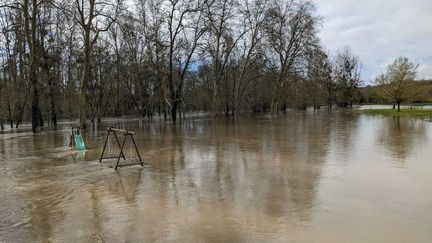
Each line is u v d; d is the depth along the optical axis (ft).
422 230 21.81
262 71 171.22
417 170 38.47
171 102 128.47
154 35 130.72
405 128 88.94
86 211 26.16
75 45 123.24
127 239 20.98
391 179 34.60
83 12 95.40
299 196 29.17
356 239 20.61
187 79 171.94
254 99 196.03
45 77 111.96
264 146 59.16
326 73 271.28
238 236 21.16
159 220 23.98
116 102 179.22
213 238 20.90
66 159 48.80
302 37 156.56
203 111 215.10
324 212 25.20
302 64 165.58
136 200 28.66
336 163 43.04
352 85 289.74
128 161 45.88
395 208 25.95
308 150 53.98
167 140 70.03
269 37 150.00
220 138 72.59
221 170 39.75
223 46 142.10
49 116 134.92
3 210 26.66
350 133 79.05
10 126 122.31
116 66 156.87
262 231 21.88
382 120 120.57
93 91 134.51
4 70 117.19
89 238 21.25
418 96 180.45
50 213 25.85
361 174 36.91
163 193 30.58
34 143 67.67
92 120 122.42
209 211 25.64
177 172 39.01
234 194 29.96
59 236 21.65
